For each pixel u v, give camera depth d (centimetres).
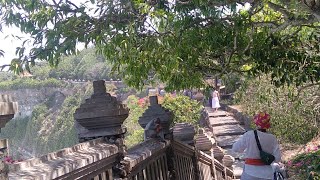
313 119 1112
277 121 1203
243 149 570
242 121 1909
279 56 514
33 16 387
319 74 526
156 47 428
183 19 440
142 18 407
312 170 727
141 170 385
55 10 395
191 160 640
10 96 172
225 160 1001
